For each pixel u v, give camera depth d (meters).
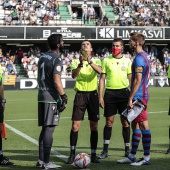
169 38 41.44
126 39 40.91
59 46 7.99
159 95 29.38
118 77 9.18
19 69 40.44
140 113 8.12
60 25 41.31
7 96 29.75
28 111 19.84
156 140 11.32
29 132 13.00
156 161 8.59
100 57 42.56
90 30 40.34
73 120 8.66
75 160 7.89
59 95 7.82
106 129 9.17
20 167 8.07
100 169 7.84
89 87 8.71
